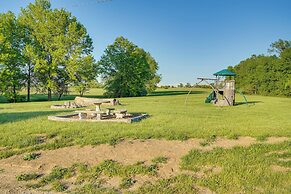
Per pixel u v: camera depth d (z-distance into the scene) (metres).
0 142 7.91
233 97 24.69
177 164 6.37
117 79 46.72
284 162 6.28
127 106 21.41
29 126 10.17
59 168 6.19
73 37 35.34
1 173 6.05
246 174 5.68
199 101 29.73
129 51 46.59
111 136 8.32
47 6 36.69
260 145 7.60
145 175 5.83
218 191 5.06
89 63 35.78
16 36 33.53
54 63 33.84
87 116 13.41
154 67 60.09
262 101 32.62
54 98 41.91
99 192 5.07
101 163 6.36
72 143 7.76
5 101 36.19
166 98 36.88
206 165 6.28
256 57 68.81
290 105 24.95
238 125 10.77
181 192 5.04
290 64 53.19
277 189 5.06
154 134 8.60
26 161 6.64
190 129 9.53
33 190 5.22
